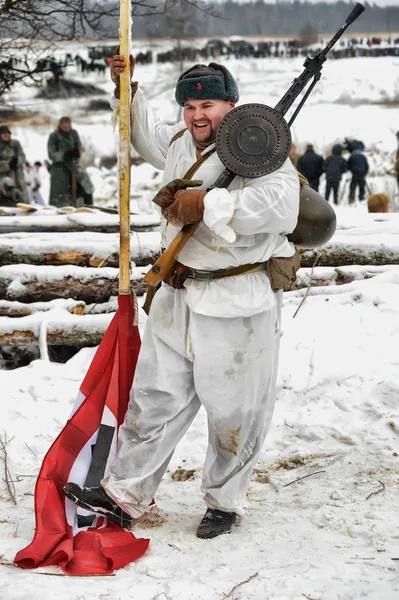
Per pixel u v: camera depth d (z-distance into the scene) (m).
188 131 4.30
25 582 3.72
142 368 4.27
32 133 25.02
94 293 7.31
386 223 8.28
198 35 29.11
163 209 4.09
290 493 4.95
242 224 3.96
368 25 36.53
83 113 26.19
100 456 4.37
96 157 23.73
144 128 4.52
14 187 13.38
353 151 18.73
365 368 6.43
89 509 4.22
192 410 4.33
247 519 4.54
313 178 17.88
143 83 29.62
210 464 4.36
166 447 4.26
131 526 4.39
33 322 6.89
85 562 3.92
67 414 6.07
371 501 4.75
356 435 5.66
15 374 6.53
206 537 4.29
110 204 19.36
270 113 4.03
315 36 30.16
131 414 4.29
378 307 7.23
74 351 7.13
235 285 4.14
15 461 5.46
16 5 9.96
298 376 6.36
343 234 7.99
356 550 4.11
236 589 3.67
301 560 3.96
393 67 34.19
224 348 4.15
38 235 7.69
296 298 7.42
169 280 4.20
